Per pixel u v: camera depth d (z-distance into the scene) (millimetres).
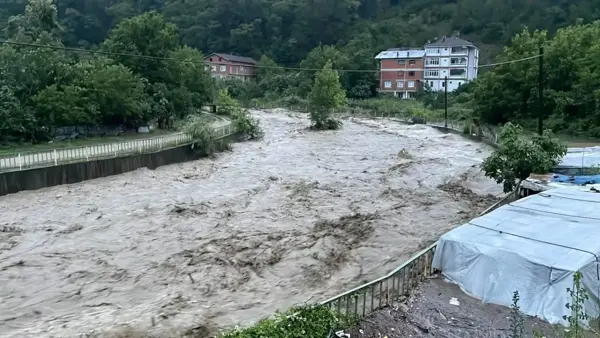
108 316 10273
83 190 21422
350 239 15109
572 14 79562
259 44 106812
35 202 19297
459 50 79000
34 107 30516
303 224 16734
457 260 9492
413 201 19938
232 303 10852
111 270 12758
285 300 10984
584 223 10094
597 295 8094
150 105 40375
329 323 7527
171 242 14922
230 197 20719
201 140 31125
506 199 15531
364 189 22312
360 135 44781
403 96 82562
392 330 7871
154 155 27016
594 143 31438
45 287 11742
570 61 39938
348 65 83438
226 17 108688
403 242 14805
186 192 21672
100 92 33469
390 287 9688
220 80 87125
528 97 43688
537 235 9477
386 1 113688
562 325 7727
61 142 30797
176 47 50969
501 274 8750
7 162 21766
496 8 94125
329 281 12039
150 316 10234
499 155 16562
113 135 35969
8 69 30938
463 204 19375
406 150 34781
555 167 17688
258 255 13750
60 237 15414
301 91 81938
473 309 8492
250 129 41375
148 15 44719
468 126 42688
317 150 35156
